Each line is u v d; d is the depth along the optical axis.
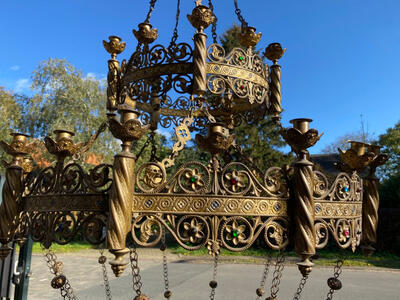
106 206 1.67
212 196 1.67
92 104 16.52
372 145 2.16
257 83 2.52
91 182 1.71
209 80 2.29
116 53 2.73
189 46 2.30
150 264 10.62
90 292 7.05
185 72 2.30
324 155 26.23
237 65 2.40
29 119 17.17
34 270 9.41
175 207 1.65
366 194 2.17
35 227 1.92
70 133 1.94
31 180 2.03
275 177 1.80
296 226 1.69
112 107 2.68
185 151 14.42
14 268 3.60
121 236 1.50
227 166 1.71
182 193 1.68
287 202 1.79
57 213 1.81
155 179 1.70
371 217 2.13
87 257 11.88
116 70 2.70
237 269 9.80
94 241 1.70
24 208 2.03
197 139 1.72
